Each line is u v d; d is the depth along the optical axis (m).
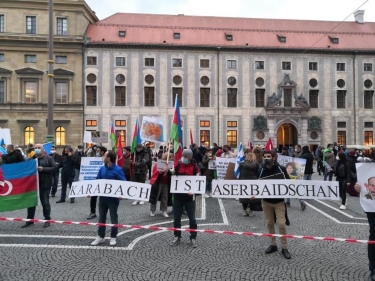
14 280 6.50
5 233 9.82
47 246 8.62
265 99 49.31
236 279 6.61
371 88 50.62
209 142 48.47
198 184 8.66
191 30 50.94
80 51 47.25
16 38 46.28
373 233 6.77
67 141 47.06
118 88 47.75
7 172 10.19
